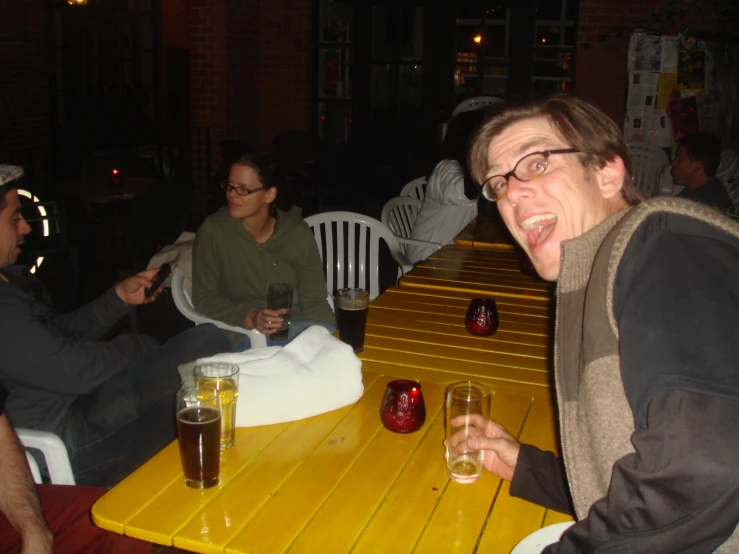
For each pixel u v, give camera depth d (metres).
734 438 0.81
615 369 0.96
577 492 1.08
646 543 0.88
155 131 9.39
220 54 7.12
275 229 2.99
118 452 2.18
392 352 2.08
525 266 2.91
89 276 5.48
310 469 1.40
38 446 1.88
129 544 1.68
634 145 6.15
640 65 6.22
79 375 2.08
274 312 2.66
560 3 7.21
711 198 4.42
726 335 0.83
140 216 5.24
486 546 1.19
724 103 6.15
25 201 4.85
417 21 7.55
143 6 9.22
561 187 1.17
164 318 4.65
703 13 6.20
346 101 7.86
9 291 2.07
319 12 7.69
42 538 1.55
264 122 7.85
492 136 1.25
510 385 1.86
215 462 1.31
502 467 1.40
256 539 1.18
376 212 7.78
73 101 8.34
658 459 0.83
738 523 0.88
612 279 0.96
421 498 1.31
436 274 2.98
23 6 7.40
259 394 1.55
